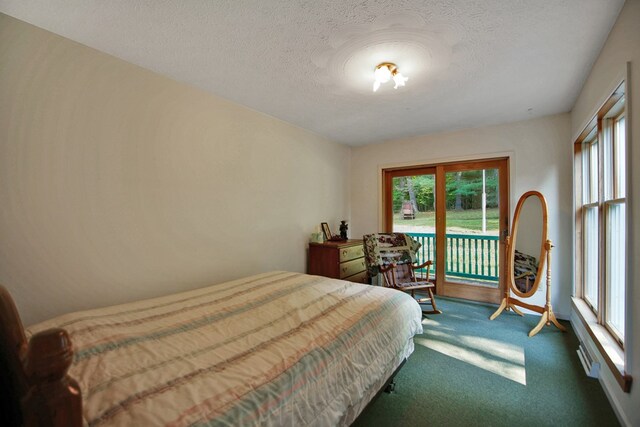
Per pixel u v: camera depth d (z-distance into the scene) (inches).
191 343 47.5
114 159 74.2
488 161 139.8
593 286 98.9
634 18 51.9
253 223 115.5
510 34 65.3
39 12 57.4
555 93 98.7
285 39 67.4
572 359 85.7
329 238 154.7
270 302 68.3
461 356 88.2
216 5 55.9
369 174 174.9
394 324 64.9
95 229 70.6
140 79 79.7
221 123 102.5
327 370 43.9
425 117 124.6
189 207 92.3
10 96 58.5
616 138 74.8
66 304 65.8
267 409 33.6
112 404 31.0
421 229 160.6
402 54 73.8
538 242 121.3
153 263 82.6
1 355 20.7
